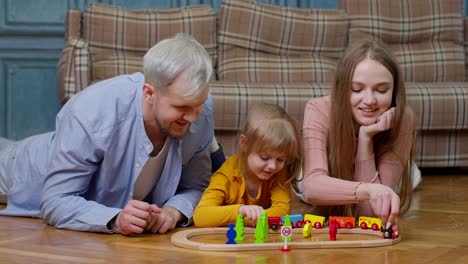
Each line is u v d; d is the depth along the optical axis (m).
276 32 3.74
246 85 3.22
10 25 3.95
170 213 1.75
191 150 1.82
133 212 1.61
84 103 1.73
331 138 1.86
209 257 1.39
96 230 1.68
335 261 1.35
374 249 1.49
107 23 3.60
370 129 1.81
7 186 2.17
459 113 3.35
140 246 1.52
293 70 3.68
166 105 1.58
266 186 1.85
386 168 1.88
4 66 3.96
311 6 4.20
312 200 1.81
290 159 1.83
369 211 1.89
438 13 3.90
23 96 3.99
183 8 3.76
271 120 1.74
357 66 1.78
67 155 1.72
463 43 3.97
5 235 1.66
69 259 1.38
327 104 1.93
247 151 1.76
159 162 1.76
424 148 3.40
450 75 3.84
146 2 4.10
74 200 1.72
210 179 1.86
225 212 1.70
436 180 3.17
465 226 1.83
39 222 1.87
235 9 3.72
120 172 1.77
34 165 1.97
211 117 1.85
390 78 1.79
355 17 3.89
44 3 3.97
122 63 3.51
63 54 3.32
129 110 1.72
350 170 1.86
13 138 3.98
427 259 1.38
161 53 1.56
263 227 1.52
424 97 3.33
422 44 3.90
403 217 2.00
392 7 3.90
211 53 3.73
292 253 1.44
